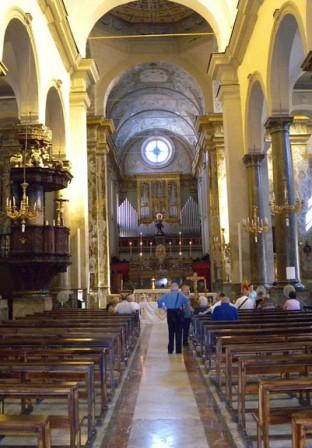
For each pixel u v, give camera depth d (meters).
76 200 15.87
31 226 11.38
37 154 11.67
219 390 6.28
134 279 30.56
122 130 34.91
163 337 13.38
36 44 11.70
